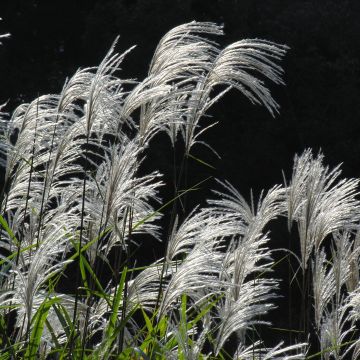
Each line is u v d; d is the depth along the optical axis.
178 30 6.13
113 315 5.43
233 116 27.17
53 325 5.98
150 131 6.01
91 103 5.66
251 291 5.66
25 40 30.47
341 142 25.81
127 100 5.79
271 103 5.99
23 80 27.78
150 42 26.11
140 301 5.89
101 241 6.13
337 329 6.57
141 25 26.14
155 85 6.04
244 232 6.08
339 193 6.66
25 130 6.20
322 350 6.51
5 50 28.16
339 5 29.92
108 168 5.66
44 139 6.33
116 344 5.71
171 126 6.25
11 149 6.23
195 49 6.02
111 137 14.39
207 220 5.98
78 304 5.61
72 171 6.32
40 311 5.26
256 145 26.06
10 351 5.21
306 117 27.27
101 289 5.53
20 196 6.79
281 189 6.63
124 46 26.25
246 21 28.86
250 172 26.06
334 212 6.58
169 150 24.86
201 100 6.09
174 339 5.55
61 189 6.49
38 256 5.14
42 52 30.48
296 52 28.50
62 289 14.98
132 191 5.71
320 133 26.45
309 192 6.55
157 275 5.81
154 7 26.34
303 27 29.27
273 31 28.83
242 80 6.03
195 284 5.42
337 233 6.88
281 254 21.53
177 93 5.96
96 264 6.05
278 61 27.94
